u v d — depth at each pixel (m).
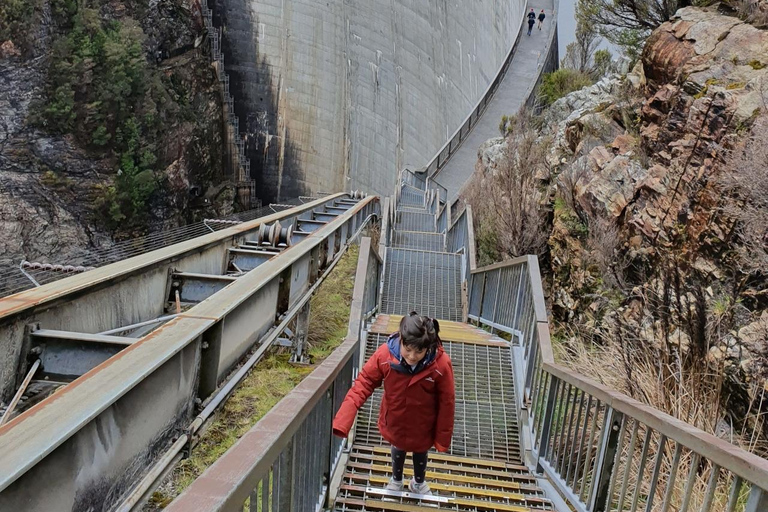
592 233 8.59
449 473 4.86
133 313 4.65
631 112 10.12
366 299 8.34
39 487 2.08
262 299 4.92
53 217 35.53
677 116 7.67
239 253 6.95
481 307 9.89
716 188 6.23
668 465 4.32
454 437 5.84
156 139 39.25
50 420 2.12
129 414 2.73
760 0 7.77
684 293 5.64
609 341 6.24
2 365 3.26
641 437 4.70
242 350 4.51
